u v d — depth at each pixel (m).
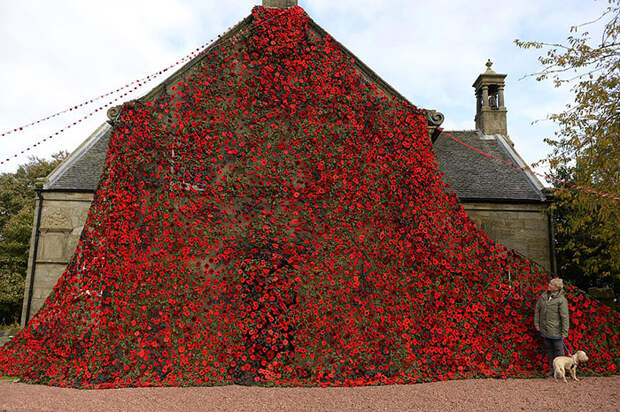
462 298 8.62
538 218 13.79
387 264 8.95
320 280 8.76
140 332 8.04
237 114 9.89
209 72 10.10
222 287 8.62
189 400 6.40
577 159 10.77
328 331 8.34
